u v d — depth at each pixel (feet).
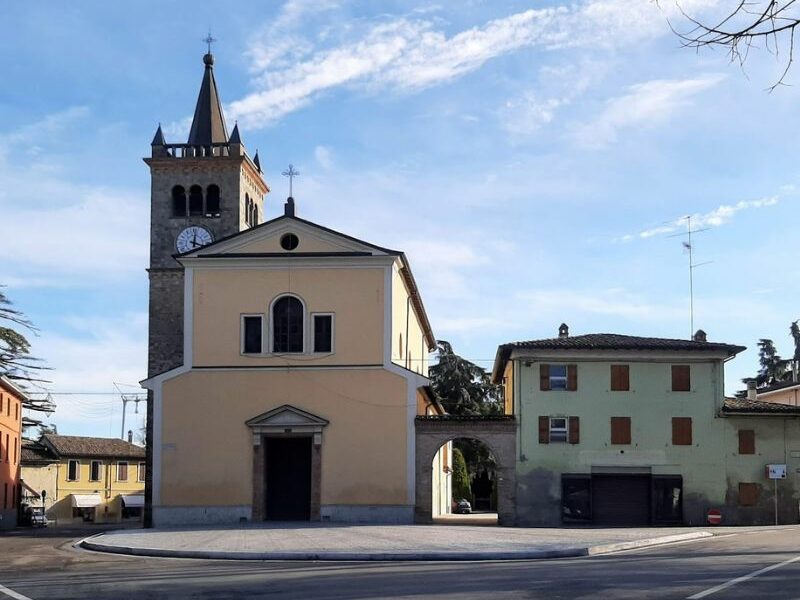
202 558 98.73
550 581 65.67
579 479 165.27
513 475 165.07
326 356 162.09
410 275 179.83
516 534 127.13
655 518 164.86
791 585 61.16
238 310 164.25
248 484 159.63
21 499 258.98
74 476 319.47
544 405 167.02
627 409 167.32
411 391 160.97
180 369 162.91
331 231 164.66
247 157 193.67
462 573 73.87
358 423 160.45
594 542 108.17
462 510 262.06
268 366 162.30
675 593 57.47
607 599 55.21
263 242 165.99
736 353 169.78
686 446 166.81
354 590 62.39
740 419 167.43
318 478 159.33
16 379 253.44
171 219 189.47
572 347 167.63
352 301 163.32
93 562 93.45
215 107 199.52
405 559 93.81
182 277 187.93
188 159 189.37
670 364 168.55
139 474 343.46
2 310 249.14
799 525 161.58
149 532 140.77
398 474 159.02
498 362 188.44
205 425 161.48
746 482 165.99
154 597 60.75
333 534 126.00
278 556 96.63
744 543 110.63
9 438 241.55
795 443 166.71
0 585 70.54
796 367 280.10
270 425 160.25
